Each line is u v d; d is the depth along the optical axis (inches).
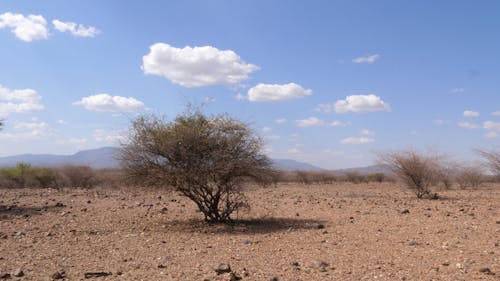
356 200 875.4
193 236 455.2
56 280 283.6
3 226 518.6
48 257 353.7
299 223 539.5
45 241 423.8
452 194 1055.0
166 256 353.7
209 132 516.7
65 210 671.8
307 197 965.8
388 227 493.7
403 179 957.2
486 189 1251.8
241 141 522.9
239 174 524.7
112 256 358.0
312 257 349.1
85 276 290.7
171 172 502.9
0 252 372.5
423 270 301.7
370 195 1039.6
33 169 1352.1
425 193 956.0
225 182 531.5
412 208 696.4
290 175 1962.4
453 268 304.5
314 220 565.9
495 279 277.4
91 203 791.1
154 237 448.1
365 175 1996.8
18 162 1369.3
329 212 651.5
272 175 547.5
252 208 706.2
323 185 1716.3
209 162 509.7
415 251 364.5
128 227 514.0
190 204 777.6
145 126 514.0
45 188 1301.7
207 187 536.1
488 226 486.3
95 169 1411.2
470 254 347.3
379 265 317.4
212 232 480.4
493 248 368.5
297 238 436.1
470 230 461.4
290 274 295.4
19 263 332.8
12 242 418.3
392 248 378.3
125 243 415.5
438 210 661.3
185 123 518.9
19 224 534.0
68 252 373.4
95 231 481.4
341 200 869.2
